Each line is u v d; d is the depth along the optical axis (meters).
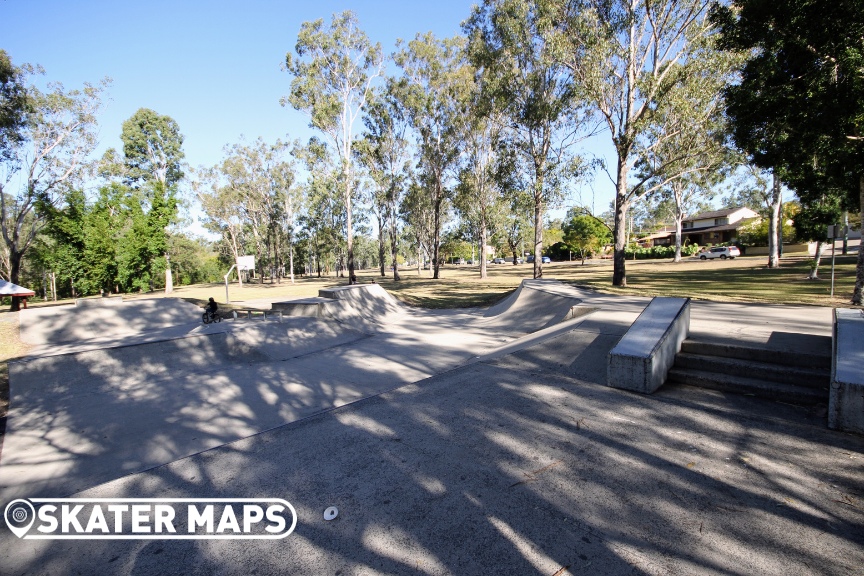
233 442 4.83
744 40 9.07
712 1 14.53
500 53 20.50
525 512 3.07
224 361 9.30
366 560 2.69
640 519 2.93
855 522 2.79
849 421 3.94
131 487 3.91
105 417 6.10
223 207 44.16
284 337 10.82
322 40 30.19
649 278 21.73
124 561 2.88
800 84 8.42
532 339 8.63
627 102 17.28
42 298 42.41
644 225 91.38
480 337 10.83
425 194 40.56
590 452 3.89
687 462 3.63
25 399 6.94
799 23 7.92
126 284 31.77
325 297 15.69
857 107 7.62
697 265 32.78
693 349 6.11
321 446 4.47
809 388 4.73
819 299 11.77
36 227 29.09
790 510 2.95
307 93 30.41
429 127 33.03
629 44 16.88
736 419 4.37
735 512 2.95
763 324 7.58
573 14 16.78
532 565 2.55
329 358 9.37
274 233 56.25
